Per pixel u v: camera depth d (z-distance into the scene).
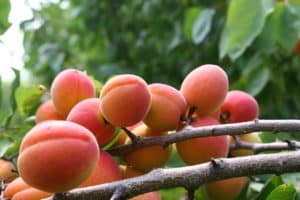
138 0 1.70
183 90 0.58
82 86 0.58
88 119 0.53
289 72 1.17
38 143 0.45
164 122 0.56
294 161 0.49
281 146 0.61
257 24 0.84
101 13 1.74
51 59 1.58
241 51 0.85
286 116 1.17
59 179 0.45
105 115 0.53
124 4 1.72
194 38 1.09
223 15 1.23
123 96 0.52
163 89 0.56
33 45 1.74
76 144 0.45
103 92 0.53
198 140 0.56
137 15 1.70
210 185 0.61
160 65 1.55
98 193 0.47
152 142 0.55
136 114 0.53
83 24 1.78
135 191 0.48
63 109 0.58
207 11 1.10
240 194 0.63
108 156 0.54
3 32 0.90
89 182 0.51
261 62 1.02
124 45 1.69
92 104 0.54
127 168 0.57
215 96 0.58
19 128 0.71
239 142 0.62
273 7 0.83
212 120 0.59
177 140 0.55
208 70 0.58
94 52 1.84
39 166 0.44
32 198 0.51
